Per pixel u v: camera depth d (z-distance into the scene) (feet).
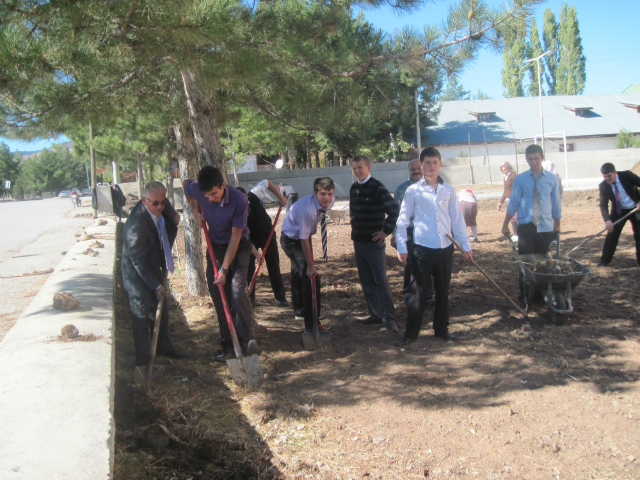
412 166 18.53
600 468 9.18
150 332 14.49
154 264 13.89
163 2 11.70
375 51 17.20
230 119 22.91
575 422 10.69
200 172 12.98
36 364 10.09
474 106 137.49
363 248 16.93
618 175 22.56
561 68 172.24
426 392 12.32
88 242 27.30
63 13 11.12
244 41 14.79
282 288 20.65
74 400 8.56
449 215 15.33
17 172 296.51
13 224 70.03
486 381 12.74
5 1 10.74
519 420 10.87
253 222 19.65
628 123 127.24
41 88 13.88
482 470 9.32
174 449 10.30
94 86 15.17
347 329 17.22
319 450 10.11
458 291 20.92
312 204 15.16
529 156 17.93
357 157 16.57
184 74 17.81
